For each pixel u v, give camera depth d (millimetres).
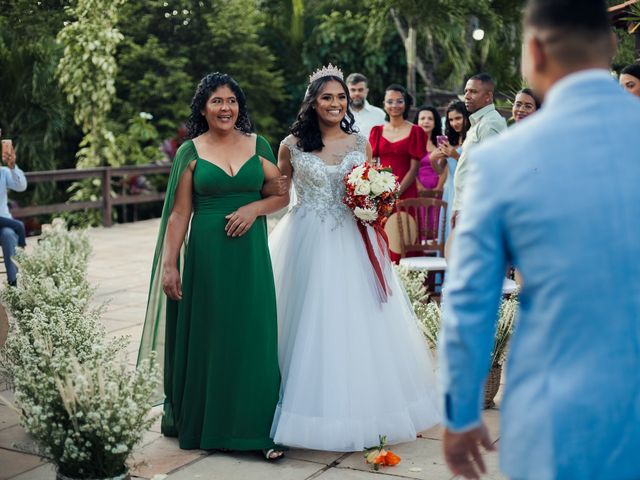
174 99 17016
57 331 4031
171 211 3861
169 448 3865
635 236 1535
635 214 1544
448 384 1616
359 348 3756
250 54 17812
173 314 3936
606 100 1616
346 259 3877
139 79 16797
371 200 3818
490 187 1595
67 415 3152
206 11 17531
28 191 14758
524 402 1562
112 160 14406
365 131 8039
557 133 1589
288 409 3701
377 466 3578
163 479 3473
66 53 13383
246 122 3941
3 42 13914
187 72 17469
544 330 1552
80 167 14500
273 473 3555
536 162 1571
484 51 12602
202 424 3820
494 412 4270
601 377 1504
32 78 14070
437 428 4102
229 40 17641
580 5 1624
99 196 14227
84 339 4078
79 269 5977
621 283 1519
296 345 3777
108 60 13547
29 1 12703
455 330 1592
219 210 3803
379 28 14383
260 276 3809
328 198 3945
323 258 3863
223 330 3766
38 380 3277
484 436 1669
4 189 7219
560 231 1537
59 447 3098
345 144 4059
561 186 1550
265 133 18266
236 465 3650
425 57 14039
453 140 7160
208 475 3533
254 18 18672
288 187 3908
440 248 6422
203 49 17578
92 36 13281
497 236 1598
